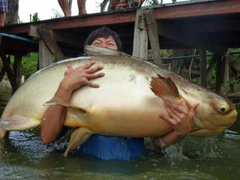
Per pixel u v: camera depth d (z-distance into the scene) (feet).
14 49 14.02
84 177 3.56
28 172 3.67
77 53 13.14
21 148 4.92
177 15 7.27
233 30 8.92
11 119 4.66
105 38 4.99
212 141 5.85
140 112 4.02
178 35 9.04
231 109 4.12
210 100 4.06
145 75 4.14
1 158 4.27
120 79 4.12
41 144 5.24
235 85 14.79
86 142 4.61
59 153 4.64
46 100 4.42
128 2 11.29
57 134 4.36
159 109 4.03
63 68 4.48
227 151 5.15
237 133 6.72
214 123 4.15
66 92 4.04
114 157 4.37
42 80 4.56
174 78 4.18
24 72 26.53
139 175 3.71
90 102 4.08
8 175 3.53
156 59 7.44
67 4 10.20
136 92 4.05
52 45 9.35
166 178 3.65
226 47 12.45
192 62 18.37
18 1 15.60
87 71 4.11
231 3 6.63
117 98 4.04
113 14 8.16
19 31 9.98
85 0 10.03
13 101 4.79
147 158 4.48
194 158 4.64
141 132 4.22
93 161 4.23
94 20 8.55
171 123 4.01
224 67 12.68
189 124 4.02
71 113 4.22
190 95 4.06
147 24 7.46
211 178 3.73
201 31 9.29
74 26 8.95
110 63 4.24
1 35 9.64
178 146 4.63
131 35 10.23
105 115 4.06
